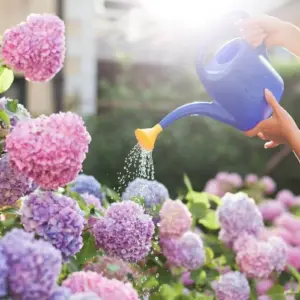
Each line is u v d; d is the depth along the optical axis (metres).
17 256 1.03
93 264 1.54
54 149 1.27
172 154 5.89
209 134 5.95
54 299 1.05
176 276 1.95
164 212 1.91
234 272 2.00
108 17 8.36
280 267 2.05
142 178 2.00
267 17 1.46
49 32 1.44
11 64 1.44
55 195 1.36
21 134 1.28
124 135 5.86
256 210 2.11
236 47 1.49
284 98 6.04
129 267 1.64
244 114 1.45
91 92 6.41
